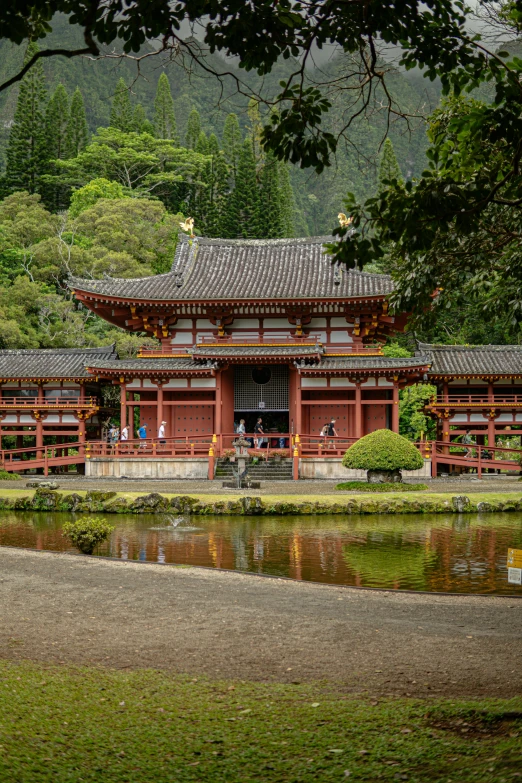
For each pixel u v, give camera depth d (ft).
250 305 170.19
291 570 65.77
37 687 31.78
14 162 339.98
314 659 36.52
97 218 278.87
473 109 37.22
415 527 92.89
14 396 183.93
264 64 33.37
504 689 31.94
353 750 25.66
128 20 29.76
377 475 128.16
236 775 23.88
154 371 163.32
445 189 34.60
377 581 61.36
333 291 167.73
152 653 37.17
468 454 165.89
